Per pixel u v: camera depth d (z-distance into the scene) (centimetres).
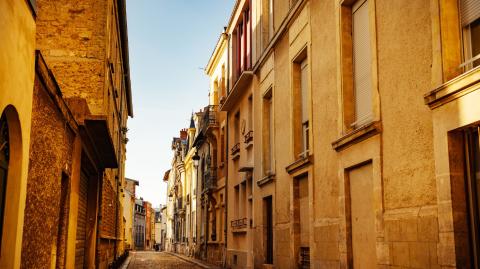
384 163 850
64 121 911
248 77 1908
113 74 1806
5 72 501
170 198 6831
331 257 1071
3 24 485
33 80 631
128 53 2481
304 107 1362
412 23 775
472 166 656
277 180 1507
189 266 2803
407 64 787
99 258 1659
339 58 1062
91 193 1575
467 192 658
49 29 1429
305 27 1297
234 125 2278
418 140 749
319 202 1157
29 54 602
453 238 643
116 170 2689
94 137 1243
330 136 1110
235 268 2114
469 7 675
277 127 1539
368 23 991
